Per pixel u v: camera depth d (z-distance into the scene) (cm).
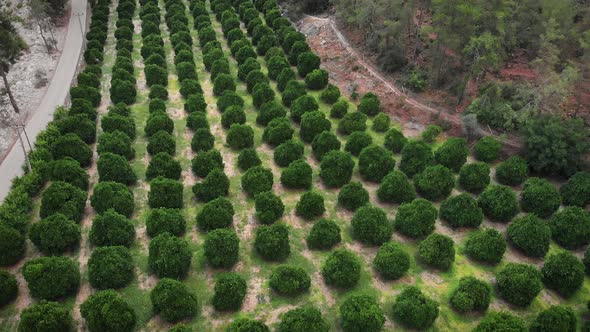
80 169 3519
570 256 2909
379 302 2819
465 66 4800
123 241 3019
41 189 3572
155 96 4684
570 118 4100
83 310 2519
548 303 2911
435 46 4628
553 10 4475
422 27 4944
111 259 2777
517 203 3481
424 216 3184
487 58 4241
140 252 3081
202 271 2969
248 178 3534
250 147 4112
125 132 4078
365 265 3061
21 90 4928
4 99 4791
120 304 2506
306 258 3094
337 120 4547
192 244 3150
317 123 4141
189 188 3653
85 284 2858
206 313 2712
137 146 4106
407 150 3844
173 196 3356
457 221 3338
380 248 3011
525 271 2833
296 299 2816
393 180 3481
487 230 3134
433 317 2648
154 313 2694
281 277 2778
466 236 3334
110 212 3023
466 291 2755
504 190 3453
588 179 3612
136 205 3466
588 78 4456
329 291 2877
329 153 3738
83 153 3756
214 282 2902
